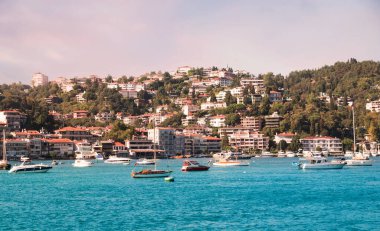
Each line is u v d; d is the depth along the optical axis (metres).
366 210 109.88
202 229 92.19
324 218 101.31
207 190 150.00
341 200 125.00
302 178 188.75
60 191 151.88
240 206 117.12
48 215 107.38
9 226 96.44
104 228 93.81
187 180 185.62
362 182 169.50
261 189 151.25
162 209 113.62
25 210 114.19
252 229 91.94
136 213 108.62
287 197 131.75
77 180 191.00
